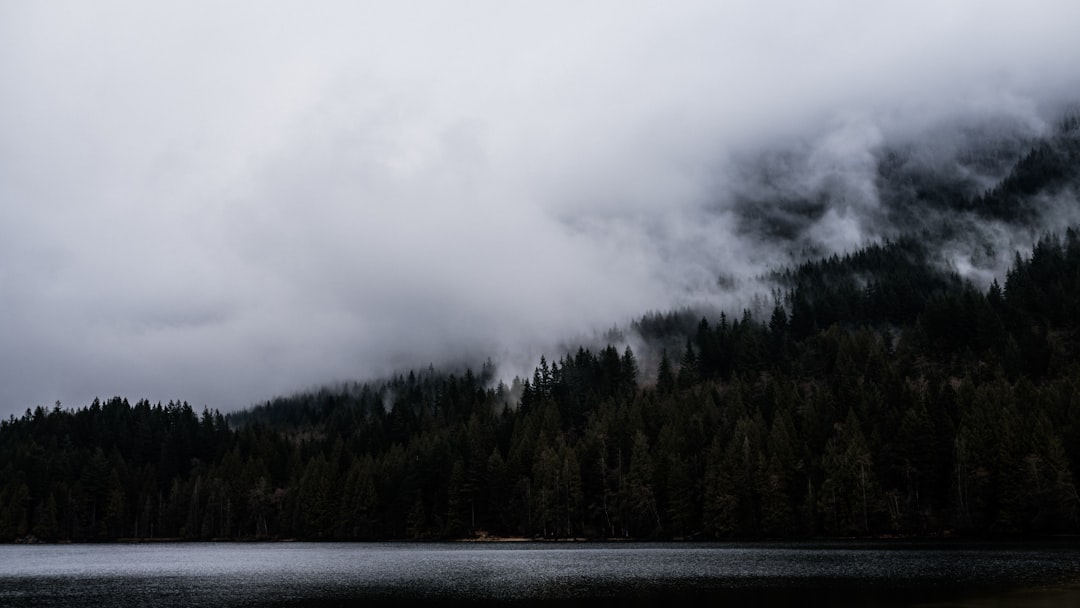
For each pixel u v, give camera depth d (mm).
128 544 176000
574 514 148500
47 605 63375
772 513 127000
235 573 90812
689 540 137625
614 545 133875
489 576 80688
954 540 115938
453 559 107500
